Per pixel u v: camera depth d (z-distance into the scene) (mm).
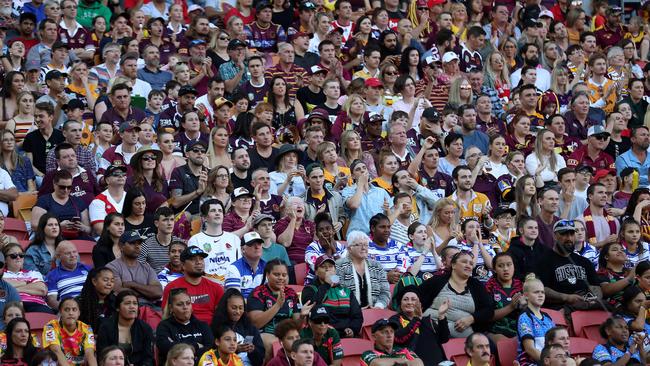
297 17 82375
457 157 66875
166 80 72375
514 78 79812
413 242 57469
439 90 75062
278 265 50938
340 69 74188
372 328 49531
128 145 61688
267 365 47781
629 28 90438
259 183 58375
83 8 78250
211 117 67625
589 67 80500
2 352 45750
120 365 44594
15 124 63281
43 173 61375
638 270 57125
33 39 74062
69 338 46781
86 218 57500
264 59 73562
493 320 53688
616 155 73438
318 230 55781
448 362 46969
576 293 56906
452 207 58781
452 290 53250
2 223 52812
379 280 54000
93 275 48438
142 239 51156
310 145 63750
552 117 72250
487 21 86750
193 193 58406
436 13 85062
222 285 53219
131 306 47031
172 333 47500
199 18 76688
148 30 76188
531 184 63281
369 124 67688
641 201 64125
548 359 49531
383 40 78312
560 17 91812
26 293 50375
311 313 48938
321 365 47750
